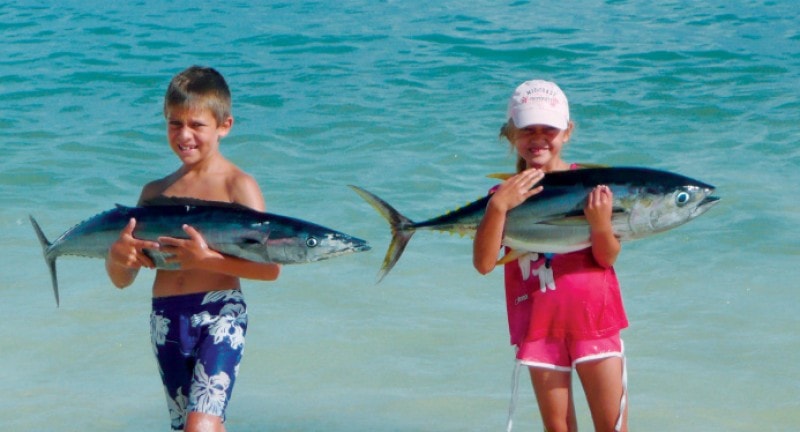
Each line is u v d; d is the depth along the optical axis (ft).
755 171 37.78
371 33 64.95
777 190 35.47
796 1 74.18
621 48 59.67
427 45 61.16
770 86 50.65
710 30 64.64
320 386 22.86
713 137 42.52
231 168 18.29
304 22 69.00
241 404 22.08
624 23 67.05
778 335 25.02
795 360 23.72
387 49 60.29
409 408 21.84
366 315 26.40
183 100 17.63
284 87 52.03
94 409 21.91
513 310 18.40
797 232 31.50
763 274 28.68
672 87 50.85
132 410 21.93
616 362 17.95
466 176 38.04
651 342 24.76
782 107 46.70
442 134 43.37
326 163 39.88
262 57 59.06
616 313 18.03
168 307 17.66
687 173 37.86
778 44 60.29
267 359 24.08
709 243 30.89
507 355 24.26
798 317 25.98
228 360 17.31
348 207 34.47
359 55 59.00
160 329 17.76
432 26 66.80
